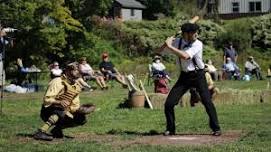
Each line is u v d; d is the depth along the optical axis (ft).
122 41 179.11
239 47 186.91
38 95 73.72
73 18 127.95
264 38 192.24
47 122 36.91
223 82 104.17
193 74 38.22
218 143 34.96
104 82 83.82
